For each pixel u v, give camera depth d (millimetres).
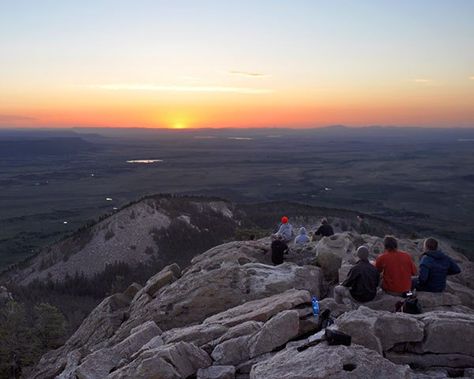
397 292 11586
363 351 7328
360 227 83375
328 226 21766
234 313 11875
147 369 8914
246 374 8922
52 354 17656
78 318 41812
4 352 25609
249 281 14516
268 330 9305
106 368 11156
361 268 11383
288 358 7543
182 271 19906
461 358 8125
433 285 11758
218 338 10297
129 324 14672
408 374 6969
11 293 50969
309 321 9805
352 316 8648
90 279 60719
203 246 71312
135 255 66438
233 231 78438
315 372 6848
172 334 11234
